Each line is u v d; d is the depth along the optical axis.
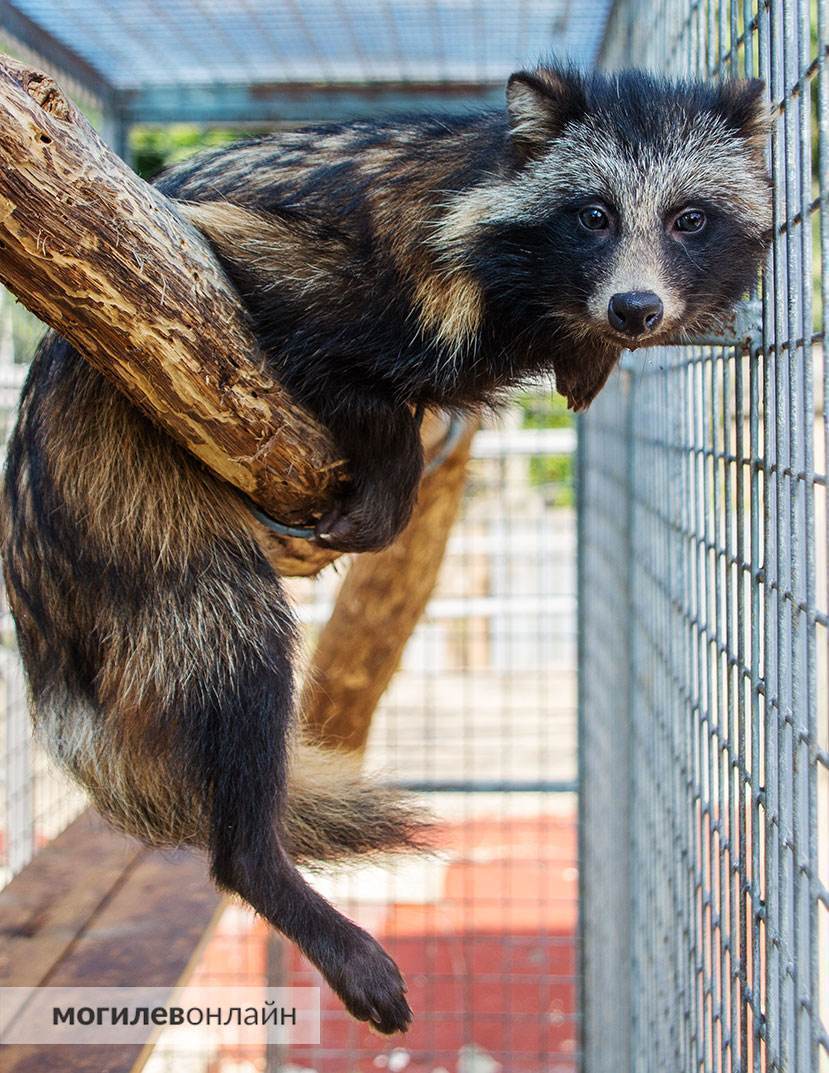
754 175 0.72
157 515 0.74
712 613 0.72
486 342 0.78
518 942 1.69
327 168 0.75
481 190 0.75
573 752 1.94
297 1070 1.54
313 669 1.04
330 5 1.22
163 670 0.74
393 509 0.77
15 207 0.58
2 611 1.24
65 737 0.78
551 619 2.16
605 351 0.80
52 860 1.05
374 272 0.72
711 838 0.71
